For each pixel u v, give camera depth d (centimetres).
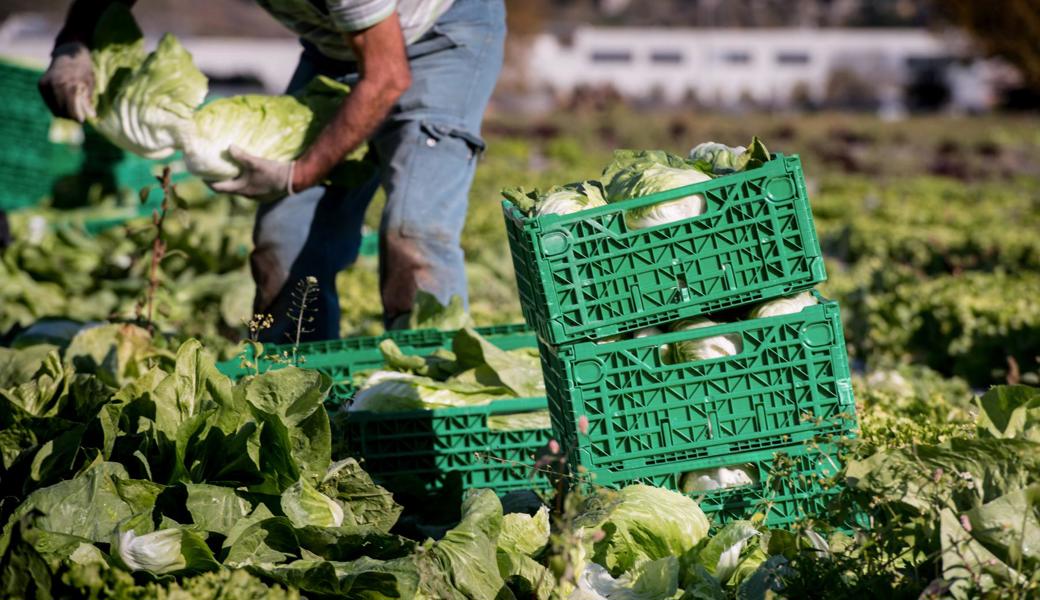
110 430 1062
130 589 854
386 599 897
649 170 1065
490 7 1652
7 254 2405
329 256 1675
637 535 1002
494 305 2655
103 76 1633
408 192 1577
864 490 955
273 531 950
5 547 905
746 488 1058
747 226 1034
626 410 1045
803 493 1047
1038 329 2433
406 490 1234
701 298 1035
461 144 1609
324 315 1667
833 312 1037
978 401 1041
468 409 1270
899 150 11775
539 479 1256
